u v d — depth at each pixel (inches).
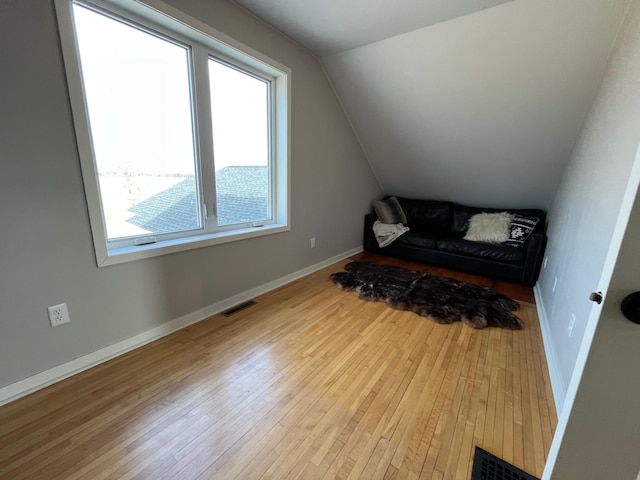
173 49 73.8
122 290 67.2
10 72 47.4
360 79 117.0
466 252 134.4
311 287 113.1
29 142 50.7
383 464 44.1
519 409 55.2
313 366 66.3
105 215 67.0
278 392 58.1
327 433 49.1
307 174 118.3
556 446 30.5
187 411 52.7
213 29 74.2
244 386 59.4
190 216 84.7
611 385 25.8
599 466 28.3
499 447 47.3
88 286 61.5
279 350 72.0
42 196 53.2
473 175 143.5
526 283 122.0
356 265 141.0
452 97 109.5
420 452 46.1
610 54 78.7
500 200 151.7
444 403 56.3
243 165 97.0
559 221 100.7
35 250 53.6
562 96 94.3
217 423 50.4
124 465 42.8
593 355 25.8
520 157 122.8
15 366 53.7
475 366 67.6
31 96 50.0
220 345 73.4
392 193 184.9
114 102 65.3
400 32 92.9
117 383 59.1
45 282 55.5
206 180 85.7
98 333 64.4
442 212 161.2
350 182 149.6
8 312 51.8
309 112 113.1
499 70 94.4
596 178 63.6
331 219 139.6
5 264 50.6
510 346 75.9
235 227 97.5
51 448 45.0
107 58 63.0
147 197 74.1
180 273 78.7
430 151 139.7
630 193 23.3
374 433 49.3
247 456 44.8
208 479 41.3
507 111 106.3
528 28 81.0
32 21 48.7
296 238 118.9
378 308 95.7
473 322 86.1
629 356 24.6
